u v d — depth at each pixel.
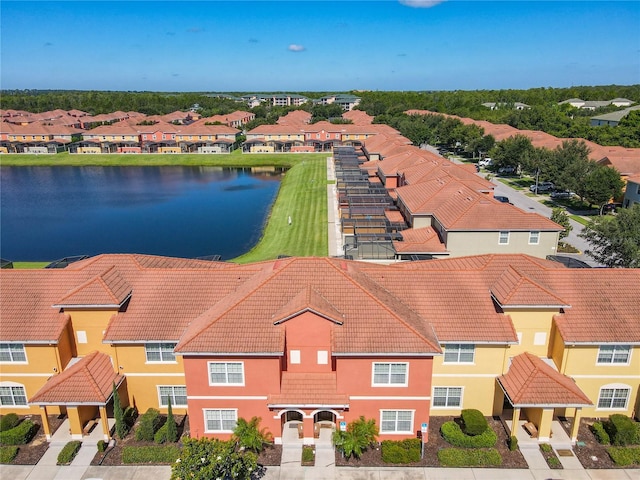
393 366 27.44
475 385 30.56
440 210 55.09
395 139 113.25
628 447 28.14
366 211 67.00
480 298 31.12
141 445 28.58
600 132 124.25
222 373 27.48
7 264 55.22
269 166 137.75
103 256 34.12
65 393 28.08
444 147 157.50
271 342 26.70
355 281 29.23
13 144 156.12
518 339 29.14
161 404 31.52
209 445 24.80
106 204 97.94
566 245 61.62
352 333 27.22
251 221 83.06
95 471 26.81
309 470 26.72
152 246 71.25
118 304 29.77
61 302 29.77
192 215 87.94
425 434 28.30
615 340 28.80
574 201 83.94
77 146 156.00
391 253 53.28
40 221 86.00
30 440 29.30
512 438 28.03
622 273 32.03
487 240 50.59
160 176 126.81
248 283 31.33
